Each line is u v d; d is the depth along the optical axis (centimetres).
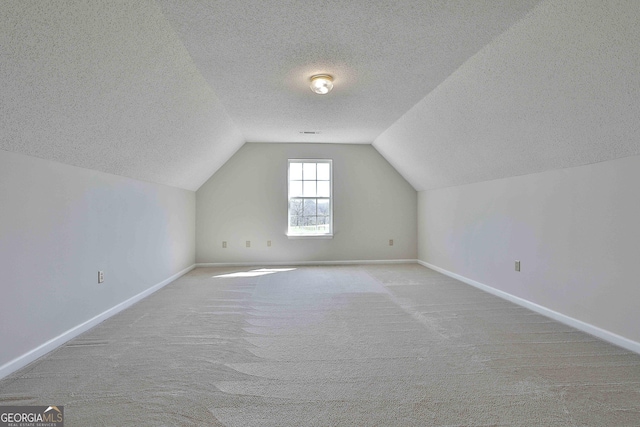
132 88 249
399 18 219
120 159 319
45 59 175
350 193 619
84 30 179
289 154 607
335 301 371
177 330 282
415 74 305
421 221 618
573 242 289
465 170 437
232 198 601
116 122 268
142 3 193
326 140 586
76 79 201
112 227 326
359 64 287
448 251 518
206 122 400
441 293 406
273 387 191
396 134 496
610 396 180
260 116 437
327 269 569
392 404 175
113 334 272
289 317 316
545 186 322
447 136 401
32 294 224
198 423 159
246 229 603
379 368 214
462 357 229
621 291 246
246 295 398
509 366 215
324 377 203
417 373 207
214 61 279
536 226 333
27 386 190
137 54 224
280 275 517
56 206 248
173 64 263
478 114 324
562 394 182
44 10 155
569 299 293
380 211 624
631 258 239
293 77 314
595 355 230
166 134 350
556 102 246
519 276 359
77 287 272
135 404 173
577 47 200
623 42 179
